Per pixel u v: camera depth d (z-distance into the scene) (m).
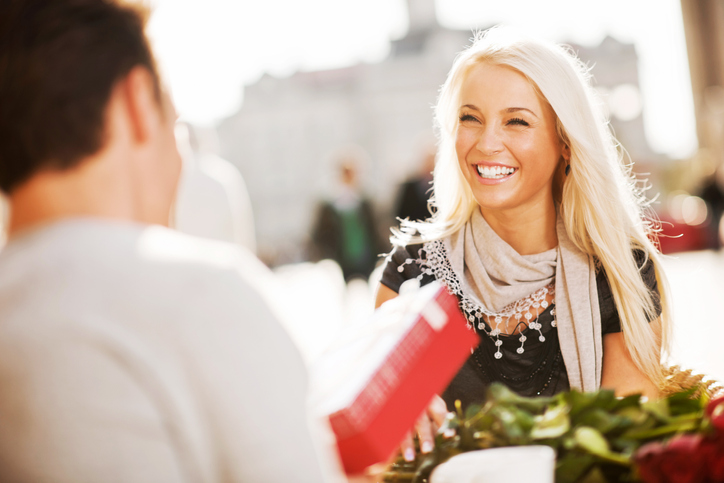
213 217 2.74
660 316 1.77
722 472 0.79
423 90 66.38
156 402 0.64
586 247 1.73
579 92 1.68
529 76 1.64
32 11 0.71
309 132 67.06
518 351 1.69
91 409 0.63
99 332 0.64
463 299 1.76
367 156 66.50
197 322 0.66
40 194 0.71
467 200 1.84
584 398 1.01
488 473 0.83
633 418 0.99
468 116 1.72
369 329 0.99
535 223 1.77
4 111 0.69
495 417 1.02
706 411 0.95
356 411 0.83
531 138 1.67
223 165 3.03
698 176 14.70
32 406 0.63
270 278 0.78
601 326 1.71
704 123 30.02
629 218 1.77
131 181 0.75
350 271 7.50
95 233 0.69
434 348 0.94
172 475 0.65
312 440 0.68
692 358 3.79
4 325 0.65
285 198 66.69
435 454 1.03
